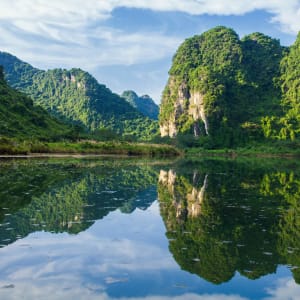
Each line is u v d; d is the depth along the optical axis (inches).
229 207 896.9
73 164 2185.0
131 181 1409.9
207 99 7859.3
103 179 1429.6
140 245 579.8
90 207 866.1
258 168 2482.8
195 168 2288.4
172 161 3159.5
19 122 5009.8
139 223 723.4
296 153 5644.7
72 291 406.9
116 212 819.4
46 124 5698.8
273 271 477.7
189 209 870.4
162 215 799.7
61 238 608.7
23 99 6250.0
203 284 435.8
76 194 1040.8
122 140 5472.4
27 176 1423.5
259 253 544.4
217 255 532.4
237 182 1465.3
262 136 7185.0
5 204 861.8
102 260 509.0
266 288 428.1
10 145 3223.4
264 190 1216.8
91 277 448.8
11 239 594.6
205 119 7810.0
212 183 1413.6
